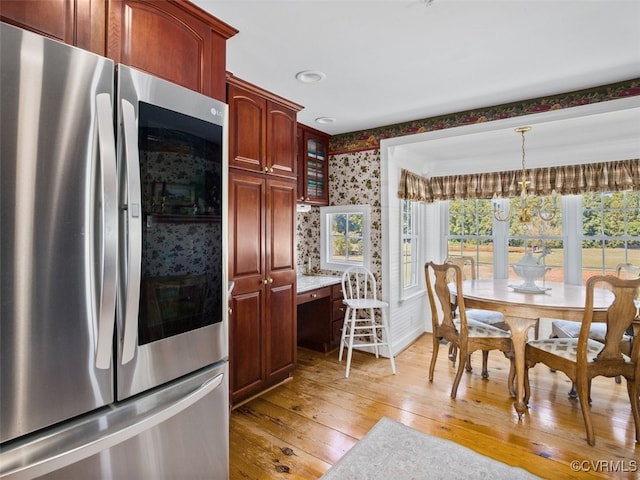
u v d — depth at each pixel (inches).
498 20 70.1
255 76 96.3
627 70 91.2
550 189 147.7
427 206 177.6
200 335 54.4
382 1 64.2
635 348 84.0
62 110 37.4
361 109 121.6
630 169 132.7
